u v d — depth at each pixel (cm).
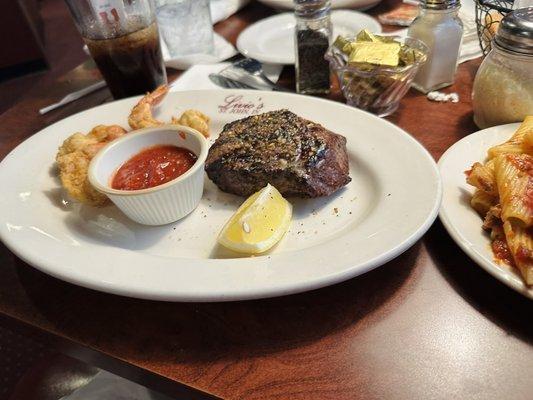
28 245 27
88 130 41
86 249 27
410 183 29
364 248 25
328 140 33
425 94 43
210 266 25
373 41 40
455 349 22
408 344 22
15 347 55
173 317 25
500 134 33
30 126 47
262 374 22
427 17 40
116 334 25
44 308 27
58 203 34
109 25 43
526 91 33
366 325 24
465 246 25
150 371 23
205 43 53
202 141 32
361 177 33
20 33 114
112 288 24
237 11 64
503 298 24
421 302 24
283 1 58
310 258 25
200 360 23
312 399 21
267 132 34
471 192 29
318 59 43
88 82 53
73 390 42
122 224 32
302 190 31
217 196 34
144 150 34
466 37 48
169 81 51
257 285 23
